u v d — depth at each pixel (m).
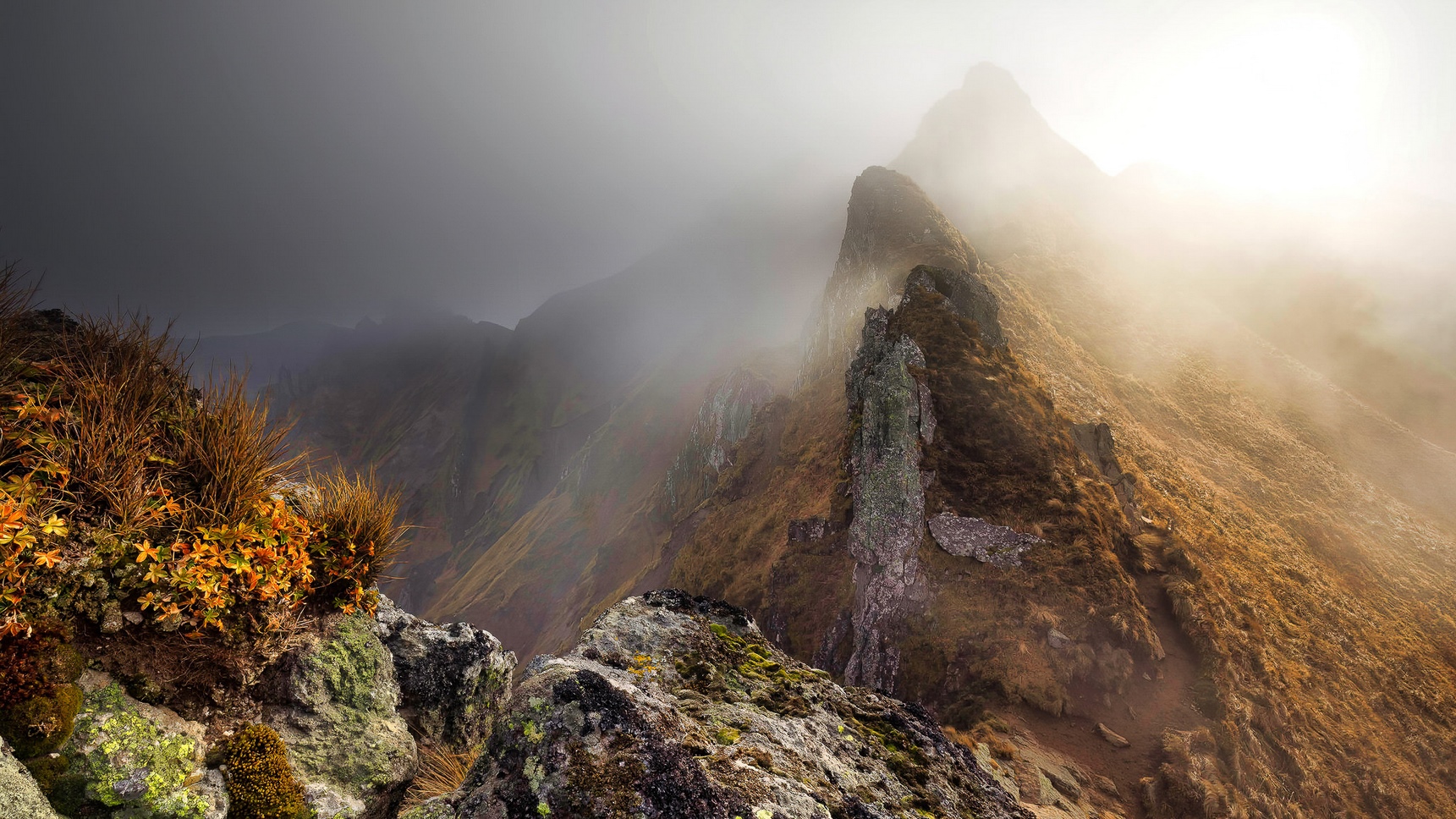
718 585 52.91
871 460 34.47
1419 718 26.64
